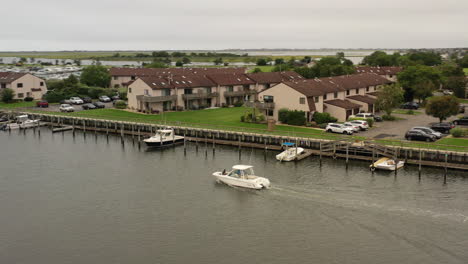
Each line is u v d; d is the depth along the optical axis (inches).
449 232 1732.3
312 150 2928.2
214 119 3971.5
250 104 3873.0
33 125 4151.1
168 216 1956.2
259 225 1843.0
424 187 2249.0
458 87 5300.2
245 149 3169.3
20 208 2074.3
